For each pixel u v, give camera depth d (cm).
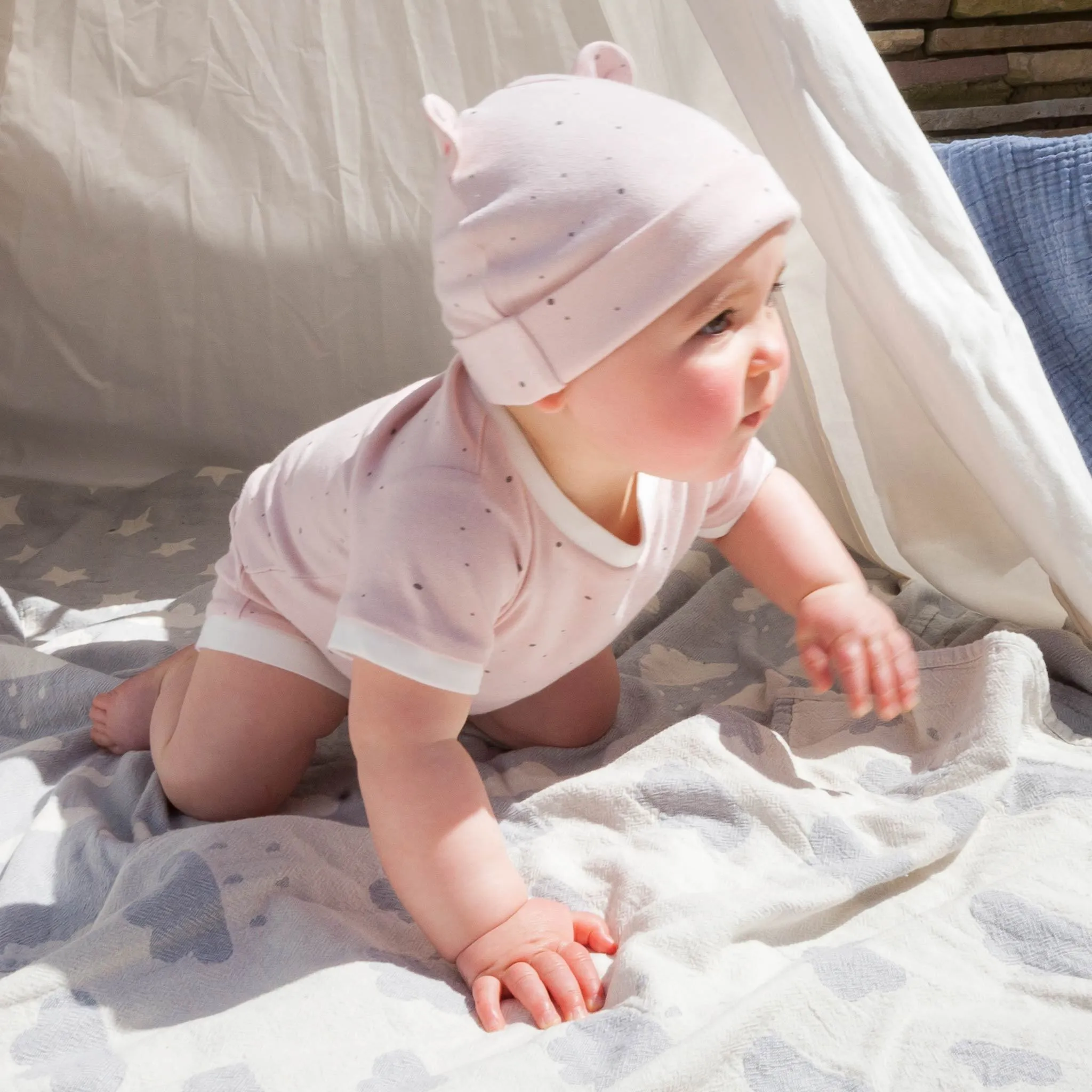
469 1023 80
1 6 145
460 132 79
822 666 104
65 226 164
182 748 103
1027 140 127
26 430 179
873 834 95
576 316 75
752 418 81
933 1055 73
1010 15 240
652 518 93
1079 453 111
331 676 103
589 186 73
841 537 143
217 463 181
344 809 106
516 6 141
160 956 85
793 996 75
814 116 100
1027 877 88
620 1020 76
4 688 125
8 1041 78
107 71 154
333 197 160
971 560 123
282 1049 76
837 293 114
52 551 160
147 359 173
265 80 153
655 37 123
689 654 129
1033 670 105
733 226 73
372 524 85
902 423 119
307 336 171
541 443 85
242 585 103
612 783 99
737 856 95
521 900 84
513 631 91
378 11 146
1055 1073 71
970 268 104
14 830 106
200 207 162
